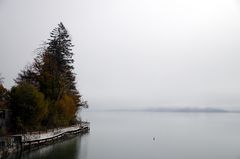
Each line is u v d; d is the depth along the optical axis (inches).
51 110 2199.8
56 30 2625.5
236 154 1920.5
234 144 2393.0
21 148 1553.9
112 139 2615.7
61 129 2222.0
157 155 1833.2
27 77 2255.2
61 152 1753.2
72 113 2556.6
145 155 1819.6
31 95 1840.6
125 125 4810.5
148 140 2596.0
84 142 2321.6
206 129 4065.0
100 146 2135.8
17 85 1978.3
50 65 2295.8
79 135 2844.5
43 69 2258.9
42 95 1903.3
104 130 3631.9
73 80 2733.8
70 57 2667.3
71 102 2504.9
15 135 1567.4
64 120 2448.3
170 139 2709.2
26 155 1572.3
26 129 1795.0
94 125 4677.7
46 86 2234.3
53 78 2272.4
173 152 1959.9
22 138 1566.2
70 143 2204.7
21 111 1811.0
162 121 6697.8
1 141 1391.5
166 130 3794.3
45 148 1846.7
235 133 3400.6
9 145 1450.5
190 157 1796.3
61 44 2613.2
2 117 1737.2
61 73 2498.8
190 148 2154.3
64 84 2390.5
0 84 2058.3
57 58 2554.1
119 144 2281.0
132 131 3538.4
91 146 2117.4
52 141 2001.7
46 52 2332.7
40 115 1882.4
